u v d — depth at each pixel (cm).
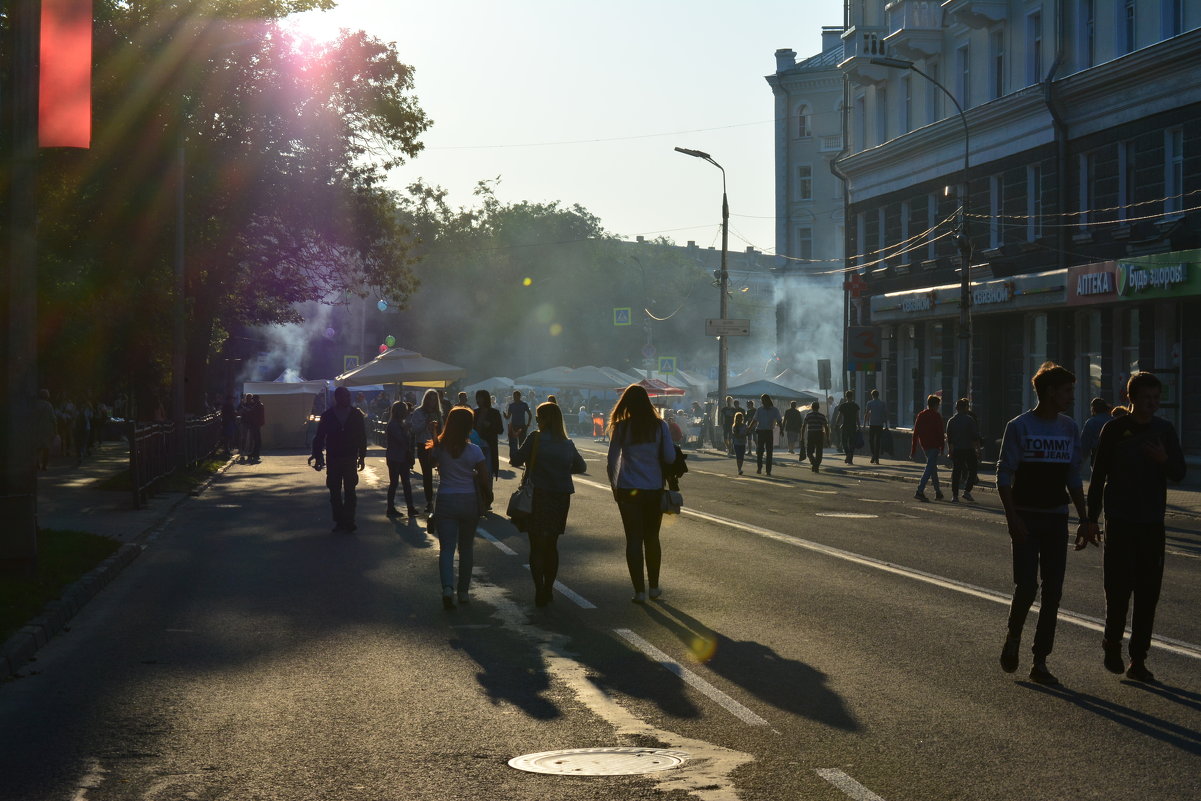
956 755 649
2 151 1920
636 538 1169
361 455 1875
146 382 4153
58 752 665
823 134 7669
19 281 1251
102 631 1049
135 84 2834
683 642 973
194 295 3984
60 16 1310
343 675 862
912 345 4494
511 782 604
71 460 3884
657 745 673
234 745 679
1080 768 625
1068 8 3472
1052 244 3525
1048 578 828
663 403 6494
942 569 1408
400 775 618
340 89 3962
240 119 3619
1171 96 3028
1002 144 3791
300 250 4216
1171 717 731
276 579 1361
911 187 4378
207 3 3139
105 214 2797
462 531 1178
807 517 2058
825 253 7681
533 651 942
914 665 883
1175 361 3036
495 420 2177
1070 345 3534
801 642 971
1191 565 1489
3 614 1012
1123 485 831
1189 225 2925
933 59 4241
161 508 2197
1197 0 2970
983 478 3164
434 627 1052
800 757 646
